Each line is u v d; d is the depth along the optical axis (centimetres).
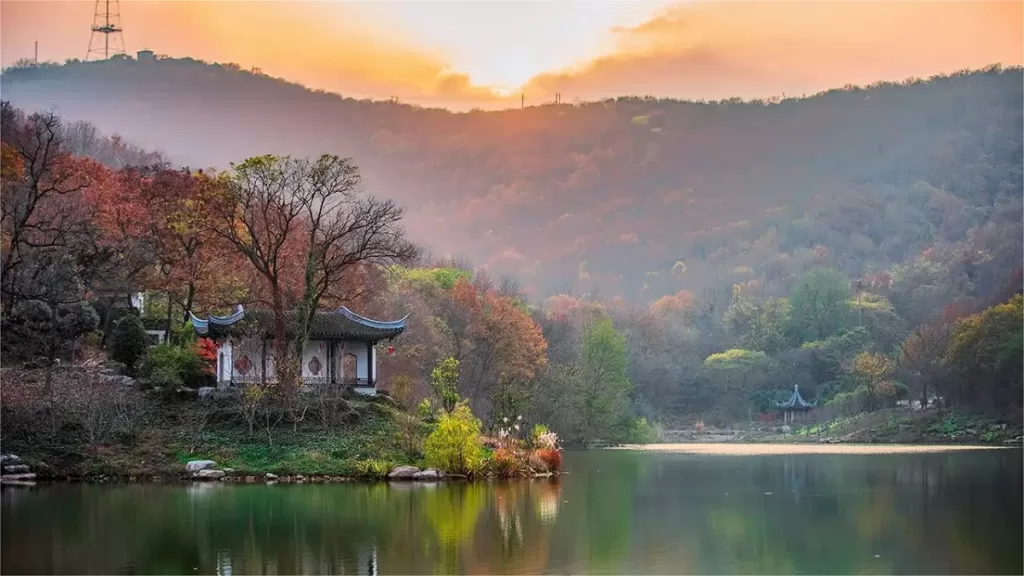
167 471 6700
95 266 8794
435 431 7175
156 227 9200
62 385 7069
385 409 7875
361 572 3959
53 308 7762
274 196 8075
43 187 8850
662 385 19600
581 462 9912
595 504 5922
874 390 16775
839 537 4891
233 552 4272
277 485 6475
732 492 6694
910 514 5659
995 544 4741
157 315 10012
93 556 4166
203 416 7356
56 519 4991
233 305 9250
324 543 4481
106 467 6662
